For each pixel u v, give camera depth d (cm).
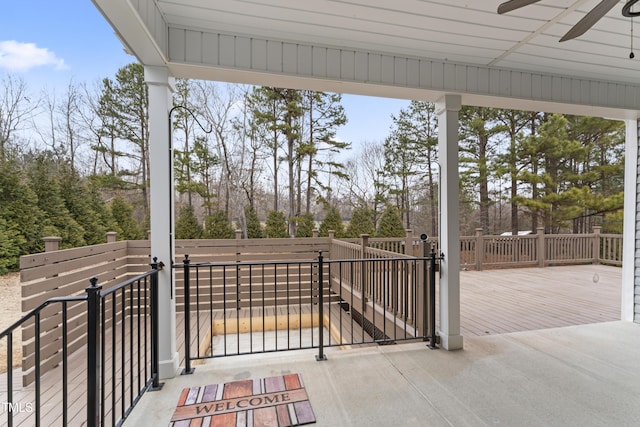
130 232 954
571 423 191
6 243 758
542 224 1076
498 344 316
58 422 219
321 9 219
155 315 239
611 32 250
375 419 196
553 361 277
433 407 208
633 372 257
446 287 305
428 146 1277
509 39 262
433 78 295
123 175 1191
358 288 486
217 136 1231
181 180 1147
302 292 596
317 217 1319
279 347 432
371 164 1465
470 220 1304
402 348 306
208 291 561
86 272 361
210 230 915
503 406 209
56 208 839
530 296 514
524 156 1024
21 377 287
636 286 384
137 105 1206
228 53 248
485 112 1111
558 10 222
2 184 786
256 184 1266
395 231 953
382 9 221
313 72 267
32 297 278
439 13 226
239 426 188
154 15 208
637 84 356
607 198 970
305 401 215
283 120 1207
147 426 190
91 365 149
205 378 249
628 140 390
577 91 336
